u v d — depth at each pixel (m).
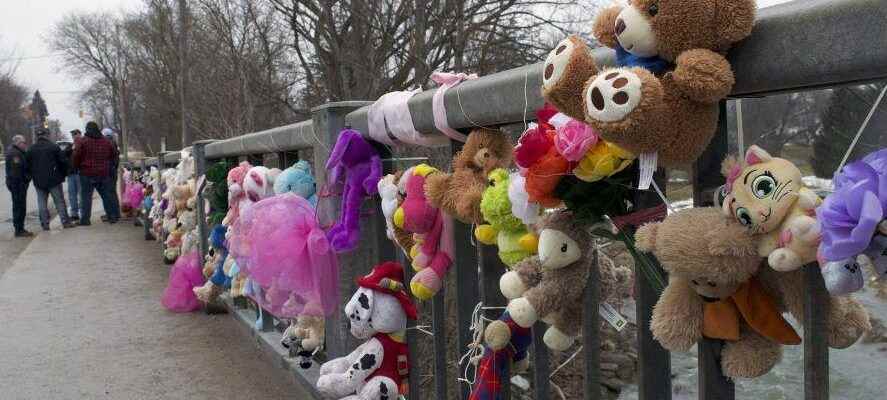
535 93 1.69
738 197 1.17
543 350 1.92
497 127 2.02
